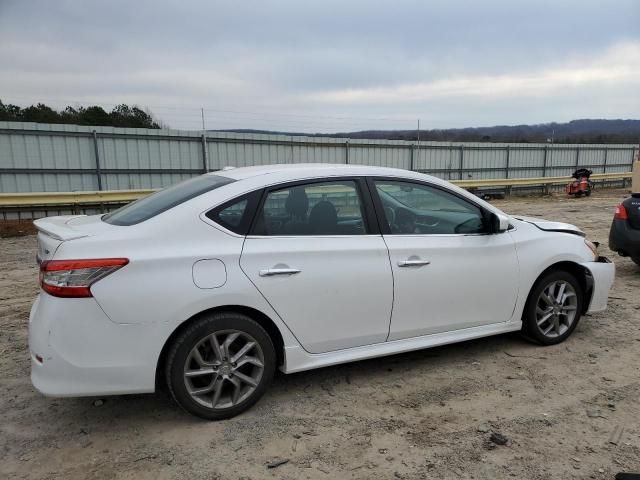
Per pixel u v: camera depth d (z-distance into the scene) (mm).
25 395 3789
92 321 2994
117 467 2926
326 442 3162
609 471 2855
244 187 3480
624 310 5719
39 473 2869
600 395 3742
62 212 15453
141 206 3717
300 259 3482
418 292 3914
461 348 4652
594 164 32438
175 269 3146
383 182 3941
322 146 21484
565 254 4602
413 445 3123
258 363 3453
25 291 6812
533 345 4703
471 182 24359
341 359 3717
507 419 3416
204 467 2922
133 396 3773
